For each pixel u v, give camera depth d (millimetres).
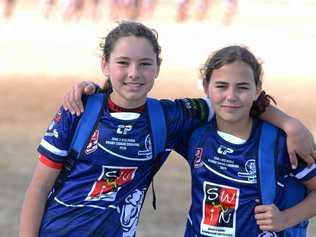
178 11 28344
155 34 3865
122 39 3762
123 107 3793
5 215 6941
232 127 3824
